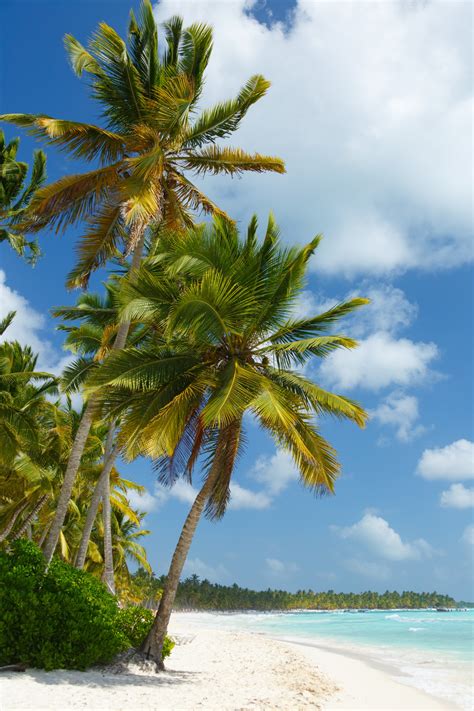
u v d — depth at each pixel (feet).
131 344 68.69
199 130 60.23
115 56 57.31
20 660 34.86
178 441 46.32
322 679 51.80
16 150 77.97
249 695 38.37
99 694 31.58
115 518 139.44
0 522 89.71
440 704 42.50
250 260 48.52
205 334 45.57
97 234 58.34
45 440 83.41
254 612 494.59
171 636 86.94
